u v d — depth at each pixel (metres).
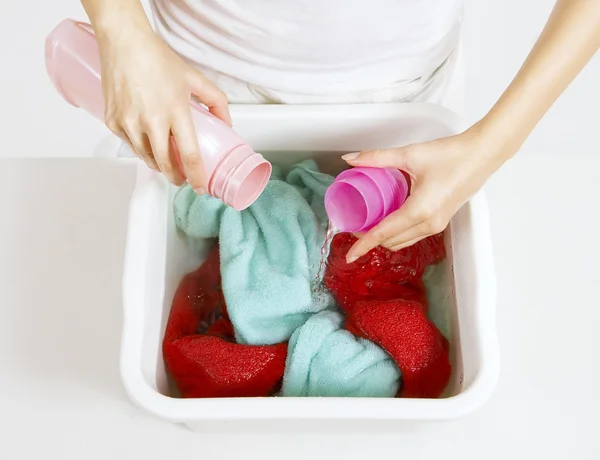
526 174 0.99
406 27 0.73
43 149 1.26
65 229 0.97
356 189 0.72
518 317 0.89
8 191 0.99
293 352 0.75
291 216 0.83
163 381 0.75
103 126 1.28
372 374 0.73
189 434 0.84
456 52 0.86
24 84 1.30
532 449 0.82
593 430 0.83
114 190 1.00
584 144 1.22
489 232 0.72
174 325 0.79
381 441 0.83
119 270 0.94
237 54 0.77
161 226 0.78
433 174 0.64
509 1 1.31
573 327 0.88
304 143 0.84
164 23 0.80
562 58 0.60
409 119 0.79
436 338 0.75
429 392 0.74
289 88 0.78
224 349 0.75
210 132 0.63
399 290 0.83
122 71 0.58
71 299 0.92
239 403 0.64
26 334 0.89
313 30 0.72
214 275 0.88
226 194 0.64
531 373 0.86
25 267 0.94
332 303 0.83
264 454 0.83
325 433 0.83
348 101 0.80
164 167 0.61
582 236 0.94
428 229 0.66
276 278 0.79
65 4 1.35
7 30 1.34
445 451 0.82
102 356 0.88
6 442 0.84
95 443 0.84
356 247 0.68
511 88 0.62
